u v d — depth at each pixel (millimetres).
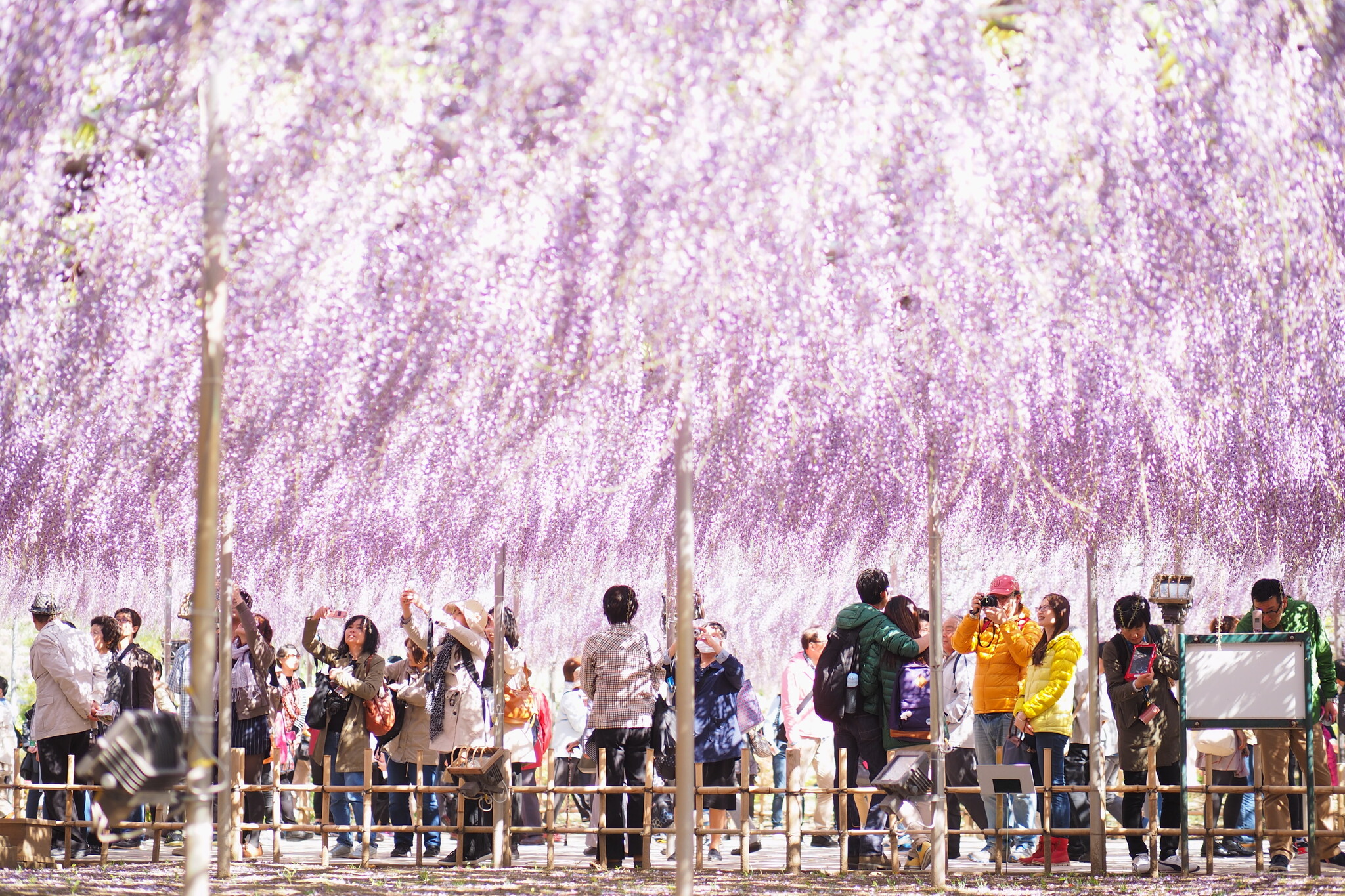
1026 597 18594
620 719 14219
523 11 7090
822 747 17328
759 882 12812
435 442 12141
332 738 15531
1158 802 14203
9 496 14469
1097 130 8242
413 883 12672
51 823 14086
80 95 8266
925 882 12875
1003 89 8195
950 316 8844
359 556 17375
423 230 8492
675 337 8117
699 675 14695
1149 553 16281
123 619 16359
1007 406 9492
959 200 8078
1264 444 12125
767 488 14203
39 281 10109
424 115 7797
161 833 14648
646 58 7355
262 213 8406
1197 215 8977
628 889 12188
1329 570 14984
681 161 7426
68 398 11344
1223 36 8594
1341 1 8594
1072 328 9797
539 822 17797
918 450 11086
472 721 14852
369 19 7406
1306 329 10258
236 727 15305
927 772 12172
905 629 13906
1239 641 13117
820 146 7766
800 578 18625
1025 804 15125
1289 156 8805
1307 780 12945
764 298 8211
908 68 7641
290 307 9375
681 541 8930
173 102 8750
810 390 9531
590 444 13289
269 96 8242
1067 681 13828
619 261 7715
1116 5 8305
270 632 16188
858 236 8016
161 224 10102
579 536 17016
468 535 16906
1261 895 11516
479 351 9438
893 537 16031
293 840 18344
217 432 7277
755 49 7457
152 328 10820
